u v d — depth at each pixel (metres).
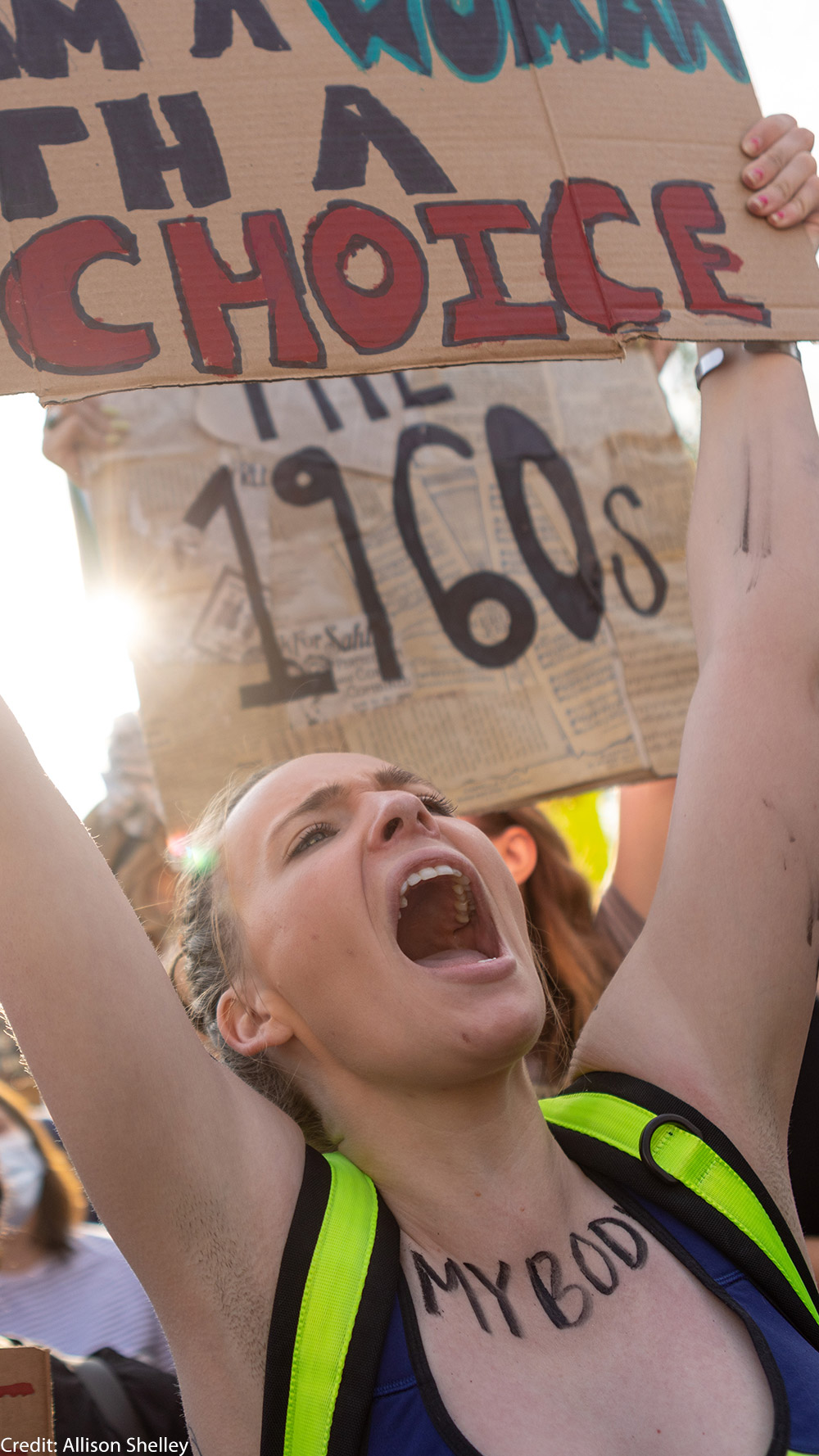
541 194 1.21
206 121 1.14
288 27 1.18
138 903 2.16
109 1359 1.42
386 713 1.91
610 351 1.18
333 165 1.15
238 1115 1.05
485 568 1.99
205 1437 0.96
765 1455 0.89
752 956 1.19
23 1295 1.49
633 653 1.97
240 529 1.97
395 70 1.20
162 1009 1.01
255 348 1.09
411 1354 0.94
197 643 1.91
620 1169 1.11
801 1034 1.22
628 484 2.08
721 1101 1.15
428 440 2.04
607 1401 0.94
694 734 1.29
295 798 1.21
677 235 1.25
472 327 1.15
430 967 1.18
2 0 1.13
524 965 1.16
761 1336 0.98
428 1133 1.09
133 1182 0.96
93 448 1.97
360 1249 1.00
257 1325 0.96
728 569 1.35
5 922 0.98
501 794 1.89
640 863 2.29
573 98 1.25
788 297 1.28
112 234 1.09
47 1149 1.59
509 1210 1.06
